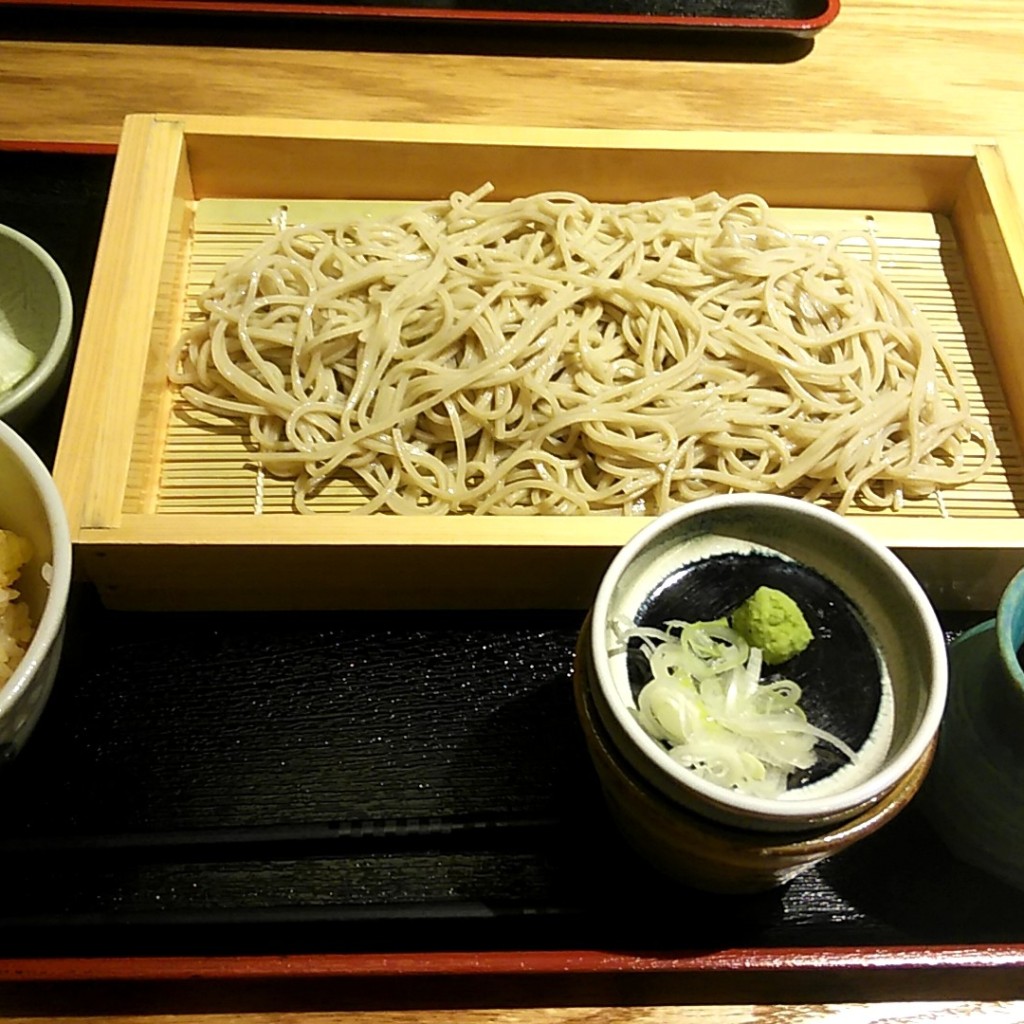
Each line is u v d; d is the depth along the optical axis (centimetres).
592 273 46
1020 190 46
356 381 44
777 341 45
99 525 37
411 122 50
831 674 34
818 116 52
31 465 34
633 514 43
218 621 40
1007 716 33
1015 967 35
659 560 35
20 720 33
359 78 52
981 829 35
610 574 33
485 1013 35
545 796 38
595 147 46
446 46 53
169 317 44
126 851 35
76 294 45
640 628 34
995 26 56
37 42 52
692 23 53
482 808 37
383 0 53
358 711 39
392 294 45
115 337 41
